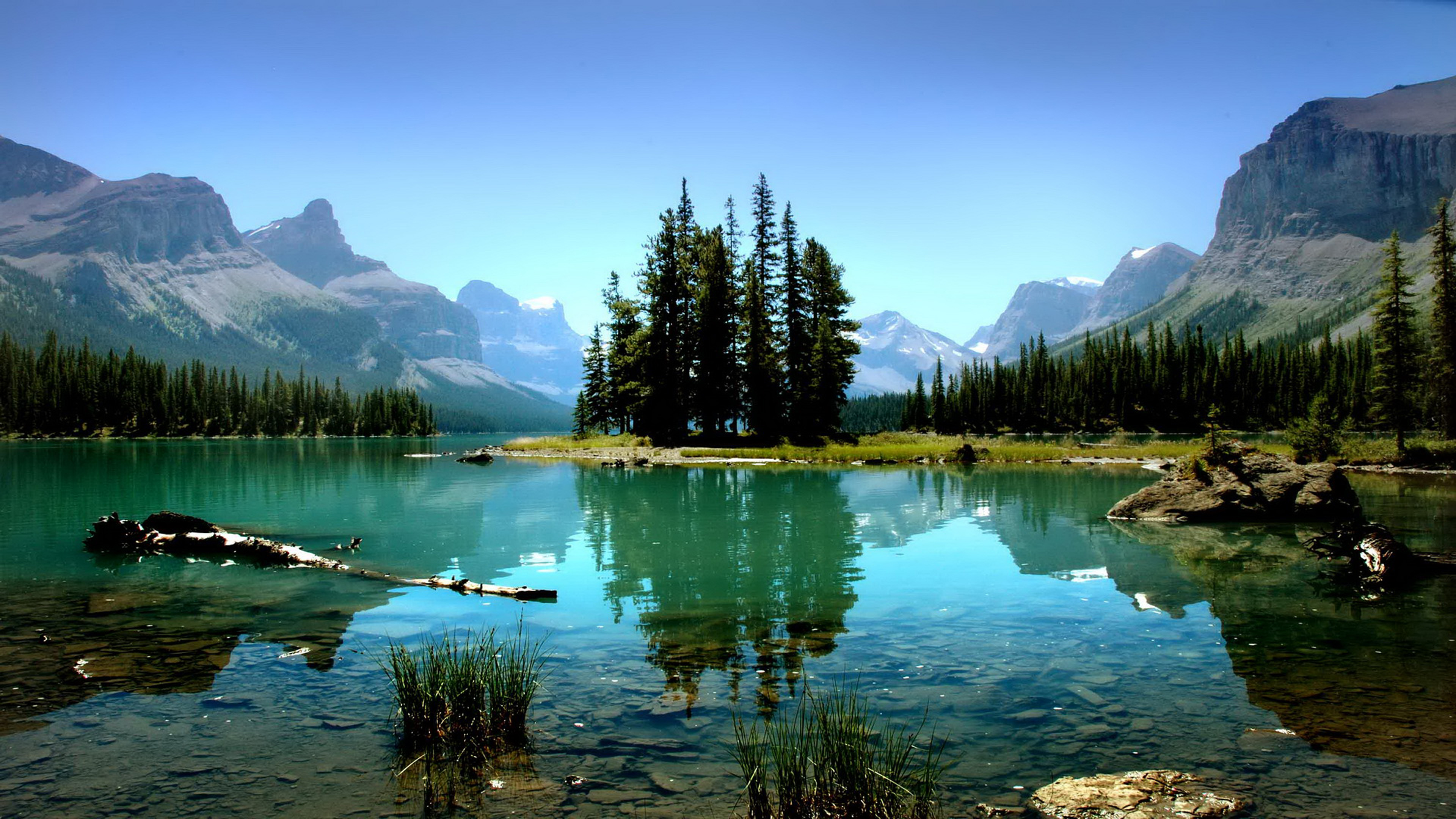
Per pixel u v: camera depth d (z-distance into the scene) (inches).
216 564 505.4
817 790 185.8
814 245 2272.4
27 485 1131.3
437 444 4116.6
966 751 211.6
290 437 5654.5
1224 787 189.0
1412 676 271.0
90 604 391.2
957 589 416.5
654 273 2023.9
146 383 4921.3
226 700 256.1
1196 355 4414.4
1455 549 532.1
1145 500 718.5
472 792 192.2
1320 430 1574.8
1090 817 174.2
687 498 897.5
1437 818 171.9
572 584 434.0
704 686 265.6
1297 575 451.8
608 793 190.7
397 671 237.3
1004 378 4645.7
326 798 189.3
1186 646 308.2
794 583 434.0
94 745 220.4
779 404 2079.2
